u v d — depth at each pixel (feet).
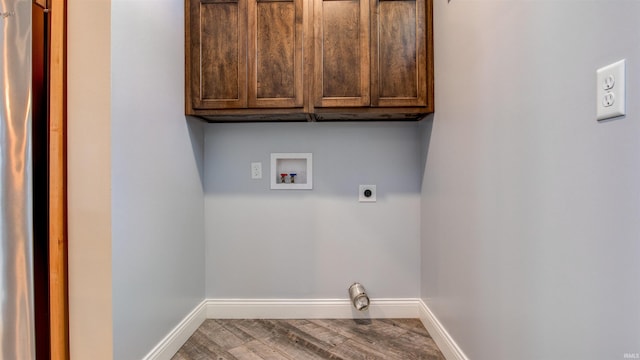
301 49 5.44
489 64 3.57
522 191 2.98
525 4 2.90
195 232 6.03
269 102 5.45
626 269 1.94
